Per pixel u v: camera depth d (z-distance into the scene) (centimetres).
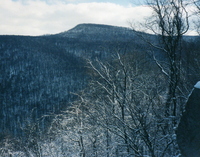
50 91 10194
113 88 938
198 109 426
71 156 1388
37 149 1463
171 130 779
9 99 10112
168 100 809
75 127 1191
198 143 421
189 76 1045
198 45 1118
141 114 742
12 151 1800
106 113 923
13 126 7131
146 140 773
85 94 1160
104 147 1133
